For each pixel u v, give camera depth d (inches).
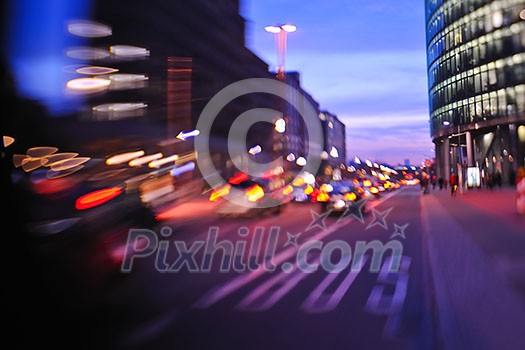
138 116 866.1
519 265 327.6
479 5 2910.9
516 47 2706.7
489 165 3043.8
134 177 511.8
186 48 1961.1
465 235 504.1
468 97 3004.4
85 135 661.3
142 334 212.8
